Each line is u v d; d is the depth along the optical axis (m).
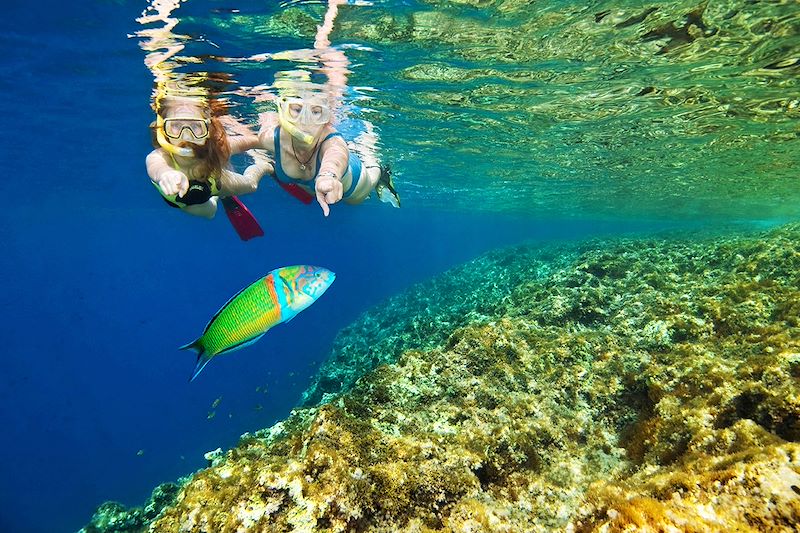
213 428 28.42
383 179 5.90
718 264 9.14
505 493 3.41
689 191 23.17
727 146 13.62
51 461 29.61
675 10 6.15
